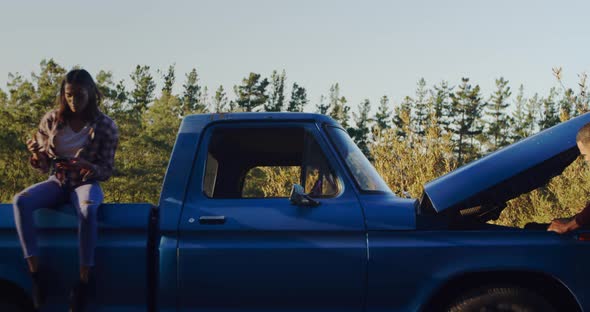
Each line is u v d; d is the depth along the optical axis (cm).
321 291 425
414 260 421
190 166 451
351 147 472
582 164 1043
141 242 428
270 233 430
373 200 441
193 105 13162
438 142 1244
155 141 7431
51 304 432
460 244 421
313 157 456
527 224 474
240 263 426
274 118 464
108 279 427
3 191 5922
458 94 12156
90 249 416
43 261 430
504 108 12125
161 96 8331
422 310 421
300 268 425
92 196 428
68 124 450
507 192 450
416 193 1153
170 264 426
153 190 7050
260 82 13362
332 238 429
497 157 438
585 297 414
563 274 415
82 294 417
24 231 418
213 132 463
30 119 6284
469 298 418
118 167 7106
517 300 414
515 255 418
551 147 433
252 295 427
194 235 431
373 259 422
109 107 7500
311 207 434
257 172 571
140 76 12575
